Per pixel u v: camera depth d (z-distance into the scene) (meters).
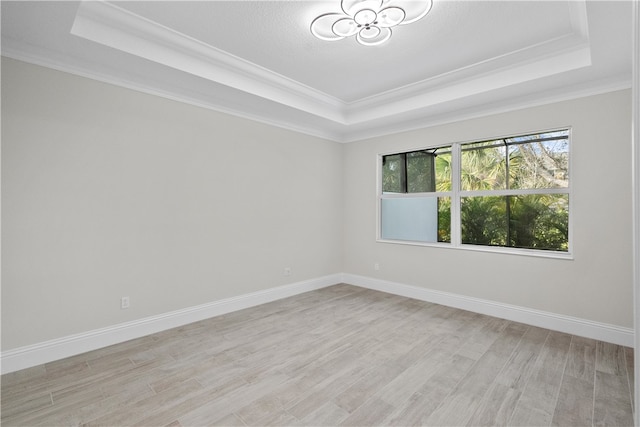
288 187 4.46
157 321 3.18
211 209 3.62
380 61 3.08
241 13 2.34
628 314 2.84
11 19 2.10
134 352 2.73
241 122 3.91
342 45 2.80
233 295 3.83
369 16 2.24
